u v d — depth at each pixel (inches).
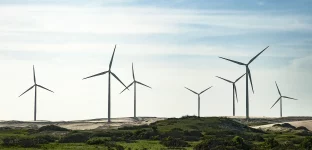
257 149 3627.0
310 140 3801.7
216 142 3649.1
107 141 4023.1
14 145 3663.9
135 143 4037.9
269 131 6077.8
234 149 3503.9
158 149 3587.6
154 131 4608.8
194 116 6117.1
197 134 4749.0
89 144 3890.3
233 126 5782.5
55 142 4067.4
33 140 3826.3
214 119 5836.6
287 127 6496.1
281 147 3708.2
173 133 4623.5
